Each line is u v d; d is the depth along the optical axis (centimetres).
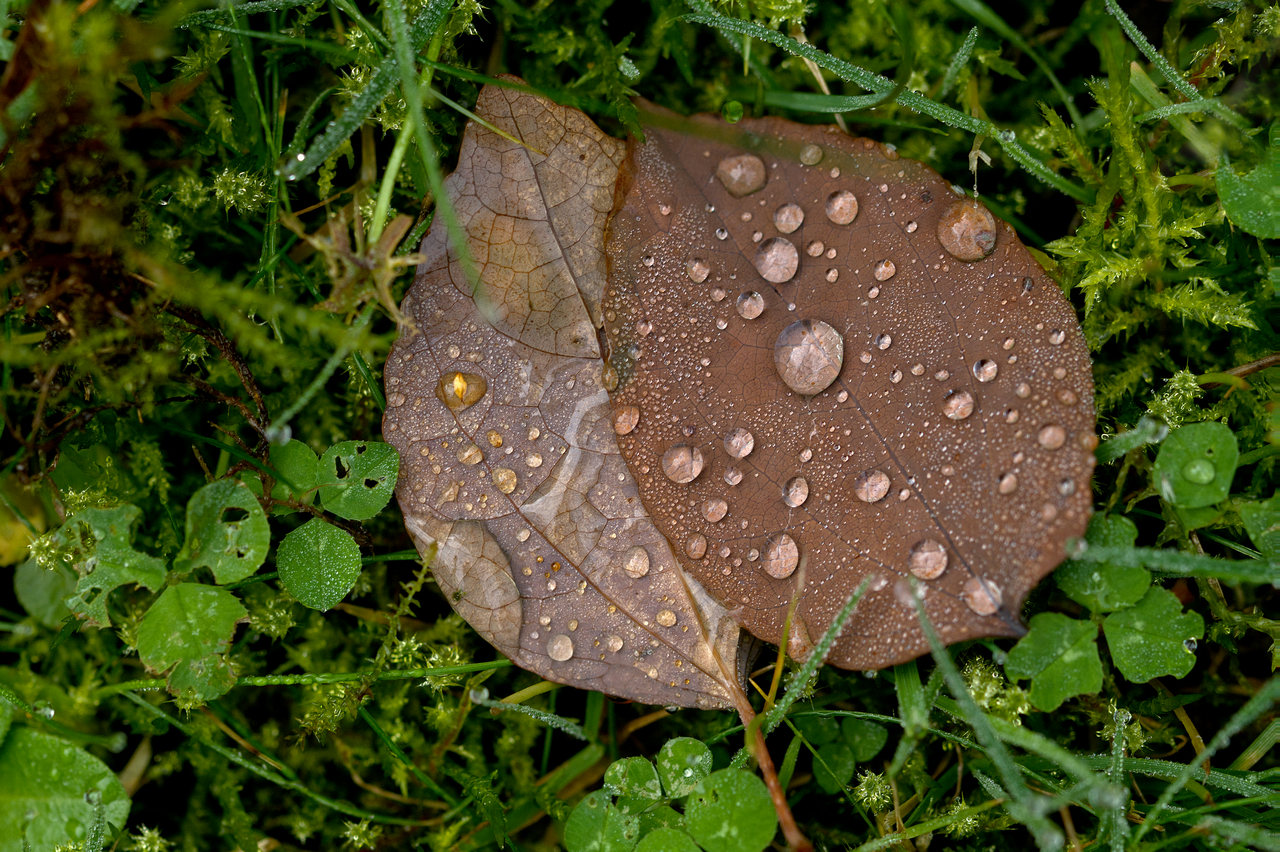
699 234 27
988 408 26
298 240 29
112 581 27
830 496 26
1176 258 28
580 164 27
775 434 27
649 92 29
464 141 27
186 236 29
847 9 29
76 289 27
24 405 28
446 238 27
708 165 27
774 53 29
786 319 27
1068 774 27
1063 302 26
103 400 28
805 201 27
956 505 26
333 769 29
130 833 28
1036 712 28
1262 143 29
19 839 27
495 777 29
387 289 26
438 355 27
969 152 29
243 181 28
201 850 29
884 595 26
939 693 27
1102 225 28
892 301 26
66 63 26
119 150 27
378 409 29
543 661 27
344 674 28
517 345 27
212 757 29
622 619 27
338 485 27
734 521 27
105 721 29
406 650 28
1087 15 29
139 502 29
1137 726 28
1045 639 26
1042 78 29
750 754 27
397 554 28
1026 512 26
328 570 27
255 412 29
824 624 26
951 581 26
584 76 29
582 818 27
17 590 29
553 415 27
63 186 27
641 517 27
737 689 27
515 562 27
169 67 28
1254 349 28
